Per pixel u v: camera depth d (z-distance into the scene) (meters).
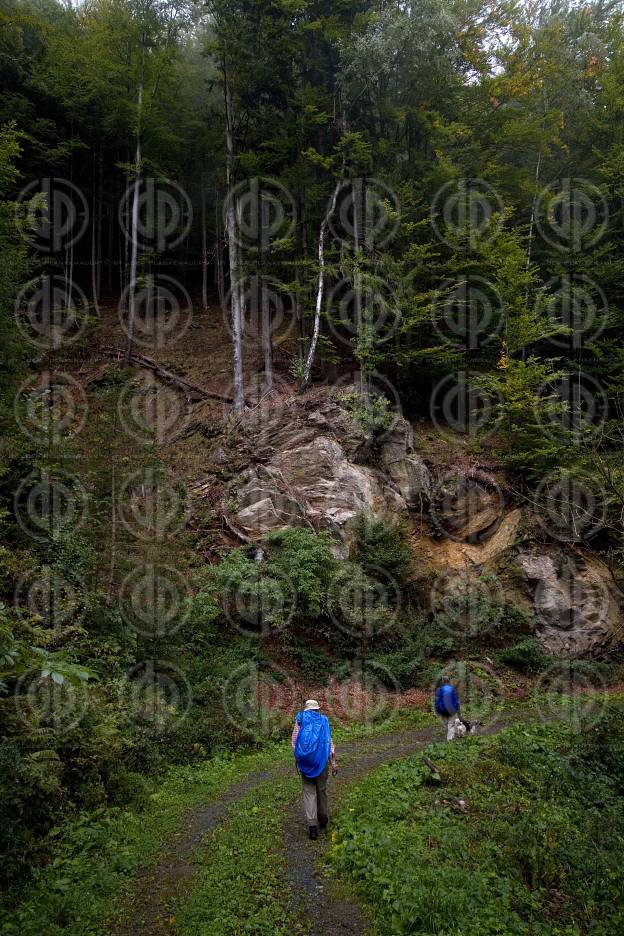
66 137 27.48
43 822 6.37
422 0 19.48
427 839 5.96
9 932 4.57
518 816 6.57
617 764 8.46
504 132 22.72
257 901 4.94
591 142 24.62
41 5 29.02
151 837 6.44
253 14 21.61
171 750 9.23
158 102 26.61
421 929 4.48
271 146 22.03
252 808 7.17
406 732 11.52
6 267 13.67
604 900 5.21
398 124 22.64
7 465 11.59
